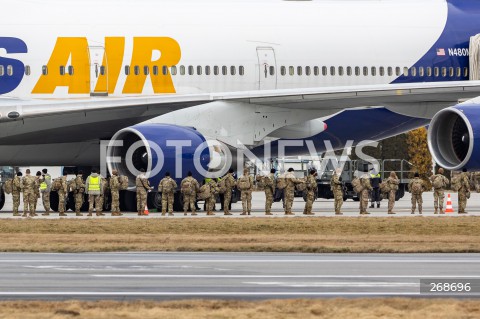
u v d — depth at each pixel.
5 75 137.00
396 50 151.50
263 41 146.12
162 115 136.62
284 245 96.44
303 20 149.12
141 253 92.56
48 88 137.75
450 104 149.25
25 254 91.31
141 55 140.62
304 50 147.50
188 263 84.81
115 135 134.75
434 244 98.69
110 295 67.19
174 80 141.75
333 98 139.00
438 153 138.38
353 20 151.25
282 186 136.62
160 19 143.00
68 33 138.88
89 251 93.75
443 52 153.12
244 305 61.84
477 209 160.38
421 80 152.25
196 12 145.38
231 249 94.62
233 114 139.25
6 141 135.75
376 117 151.38
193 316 58.31
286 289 70.19
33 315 58.09
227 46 144.50
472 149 132.75
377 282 73.56
